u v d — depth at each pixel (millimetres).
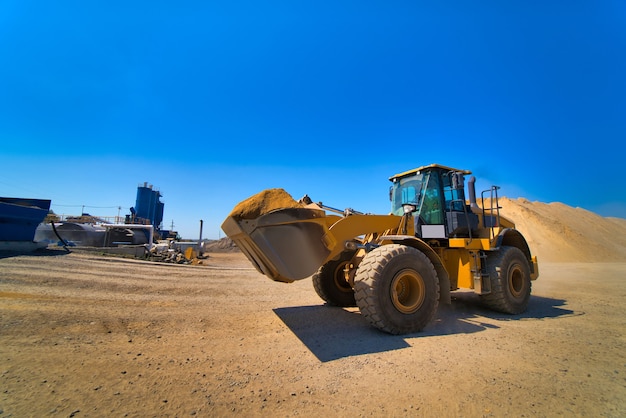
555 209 42188
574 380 2893
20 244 11586
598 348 3787
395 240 5172
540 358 3424
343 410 2311
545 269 17484
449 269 6180
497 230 6445
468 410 2340
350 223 4738
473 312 6039
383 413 2275
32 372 2766
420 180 6543
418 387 2691
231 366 3109
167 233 51531
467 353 3549
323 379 2838
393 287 4328
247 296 7285
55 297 5812
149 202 52344
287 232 4086
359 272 4383
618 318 5508
